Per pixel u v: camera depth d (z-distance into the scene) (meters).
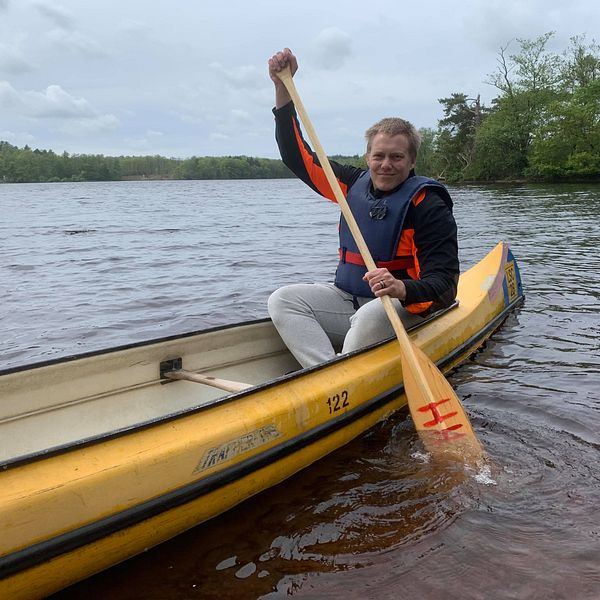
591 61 41.16
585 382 3.63
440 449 2.83
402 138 3.20
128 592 1.98
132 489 1.98
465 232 12.33
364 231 3.32
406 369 3.00
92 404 2.83
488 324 4.62
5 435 2.57
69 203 34.16
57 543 1.83
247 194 49.06
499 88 40.84
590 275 7.07
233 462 2.29
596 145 34.59
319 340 3.27
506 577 1.98
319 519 2.34
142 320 5.82
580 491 2.47
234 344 3.39
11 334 5.40
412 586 1.96
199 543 2.21
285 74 3.31
